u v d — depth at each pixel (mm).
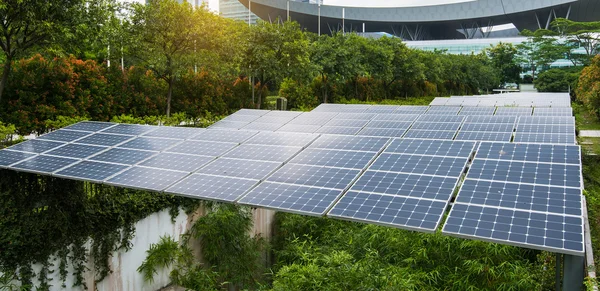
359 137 12031
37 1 16281
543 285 10820
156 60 23391
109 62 26469
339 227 15539
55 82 19625
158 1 24297
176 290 13820
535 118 20141
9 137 16156
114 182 9836
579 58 69688
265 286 12914
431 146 10711
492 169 9109
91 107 21219
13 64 18750
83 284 11688
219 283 14648
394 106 26719
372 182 9039
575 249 6258
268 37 31375
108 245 12180
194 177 9977
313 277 10898
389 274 10852
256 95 35219
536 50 83438
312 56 38531
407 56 51969
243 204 8609
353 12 112250
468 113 23922
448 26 129875
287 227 16438
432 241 12648
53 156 11500
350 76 39344
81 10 17984
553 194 7770
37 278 10734
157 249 13453
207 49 25656
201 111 27375
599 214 14961
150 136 13172
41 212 10844
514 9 108125
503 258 11945
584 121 35844
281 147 11602
